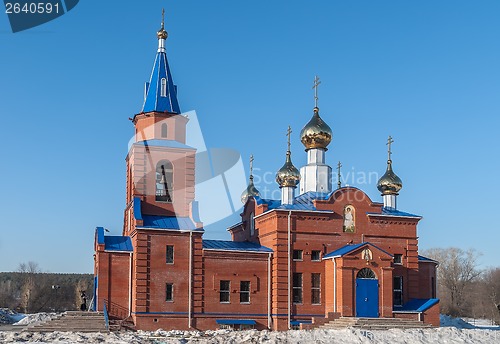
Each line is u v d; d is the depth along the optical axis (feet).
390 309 172.45
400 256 185.88
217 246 180.14
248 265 176.96
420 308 175.32
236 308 174.19
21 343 133.59
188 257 172.76
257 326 174.70
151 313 167.22
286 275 176.45
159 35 195.72
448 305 435.12
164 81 191.21
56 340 140.26
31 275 446.19
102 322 164.76
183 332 158.61
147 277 168.66
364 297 171.22
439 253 451.94
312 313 176.65
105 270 171.32
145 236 170.09
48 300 413.39
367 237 184.14
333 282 173.88
